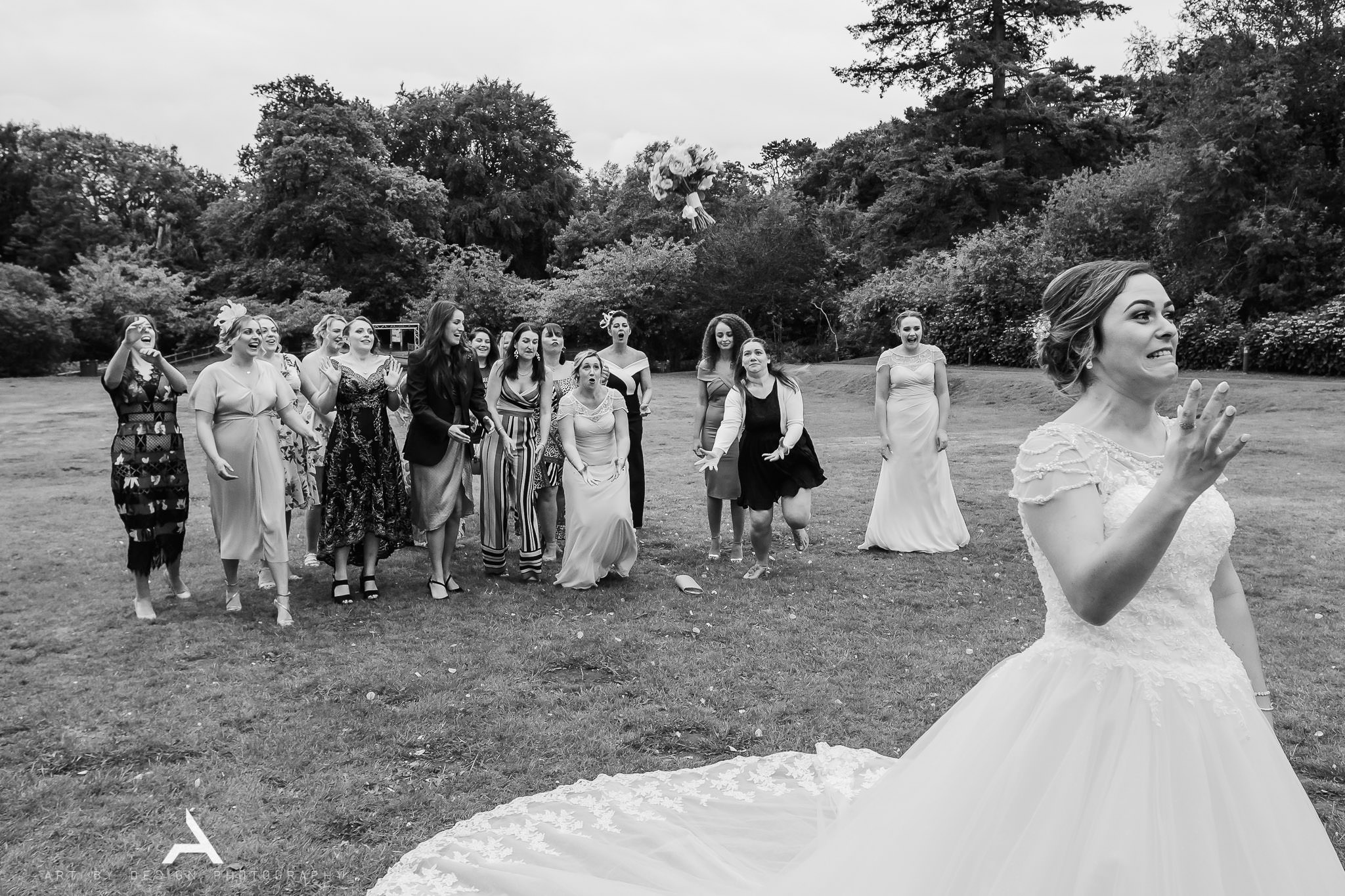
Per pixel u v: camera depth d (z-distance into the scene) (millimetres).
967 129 42781
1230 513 2205
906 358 8492
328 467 7020
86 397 27953
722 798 3736
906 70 43219
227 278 53062
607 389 7566
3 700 5082
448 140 60500
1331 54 26016
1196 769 1978
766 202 39562
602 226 54688
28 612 6797
